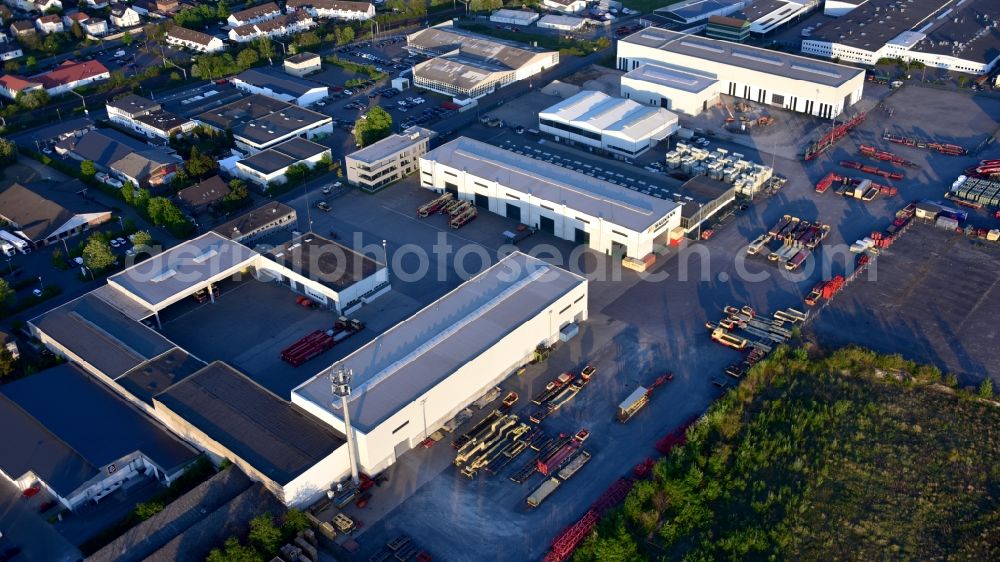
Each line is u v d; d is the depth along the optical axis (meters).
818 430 116.19
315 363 131.12
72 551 100.50
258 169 184.38
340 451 107.19
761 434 114.62
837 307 141.62
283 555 97.50
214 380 119.69
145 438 114.19
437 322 128.00
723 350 132.00
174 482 108.31
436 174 180.50
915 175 182.62
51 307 147.12
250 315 143.62
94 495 108.00
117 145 197.12
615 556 94.56
